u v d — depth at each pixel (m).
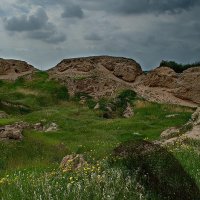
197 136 22.28
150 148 12.49
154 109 52.12
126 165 12.27
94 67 70.69
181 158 15.37
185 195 11.35
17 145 29.48
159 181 11.59
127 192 10.72
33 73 71.56
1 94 63.44
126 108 55.22
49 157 27.72
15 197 10.70
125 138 34.38
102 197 10.23
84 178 11.59
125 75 68.44
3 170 23.64
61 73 70.31
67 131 38.16
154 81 64.44
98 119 47.09
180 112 50.00
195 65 69.69
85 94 62.47
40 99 61.38
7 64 76.38
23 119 43.09
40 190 10.67
